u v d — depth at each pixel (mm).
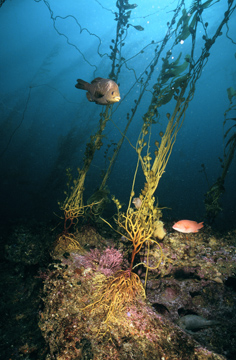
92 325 2107
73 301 2318
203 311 2779
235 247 3574
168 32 3701
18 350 2180
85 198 8344
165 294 2863
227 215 7801
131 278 2387
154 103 3100
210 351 2025
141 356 1903
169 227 3906
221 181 4000
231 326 2588
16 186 8484
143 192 2361
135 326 2131
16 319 2516
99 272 2652
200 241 3613
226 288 2990
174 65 3148
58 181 7945
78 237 3412
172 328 2217
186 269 3111
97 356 1869
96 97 2082
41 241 3455
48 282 2551
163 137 2457
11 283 3000
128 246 3262
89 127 9680
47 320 2217
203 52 2727
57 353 1949
